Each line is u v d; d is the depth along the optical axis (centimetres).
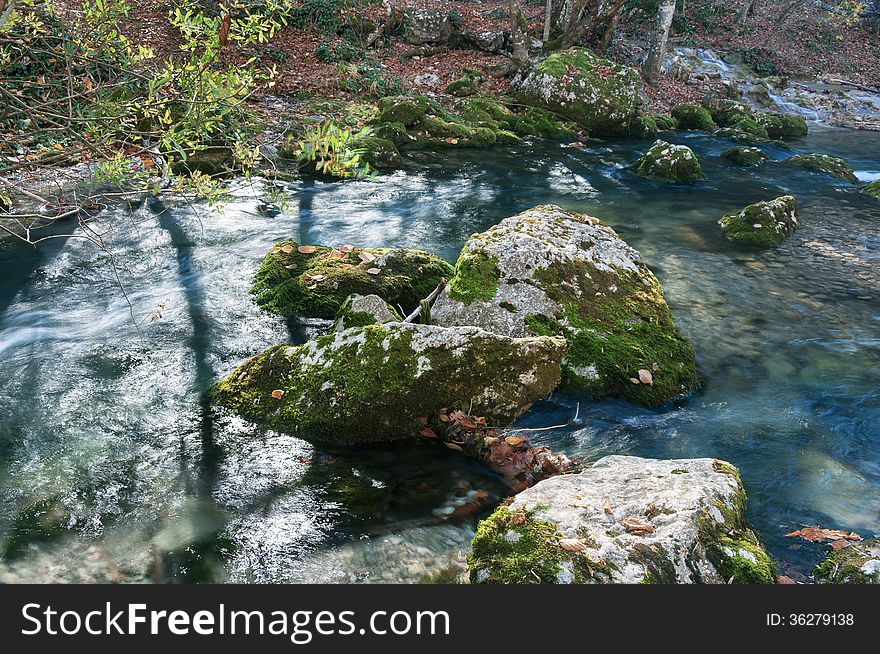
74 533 308
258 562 295
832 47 2303
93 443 375
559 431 410
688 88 1853
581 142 1337
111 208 764
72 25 400
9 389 424
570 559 262
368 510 333
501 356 403
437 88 1537
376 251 621
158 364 461
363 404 383
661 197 966
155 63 407
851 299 614
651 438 403
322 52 1523
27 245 664
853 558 289
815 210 916
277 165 958
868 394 452
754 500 344
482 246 520
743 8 2239
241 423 399
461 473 366
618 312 495
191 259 651
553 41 1680
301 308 540
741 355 507
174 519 319
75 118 363
